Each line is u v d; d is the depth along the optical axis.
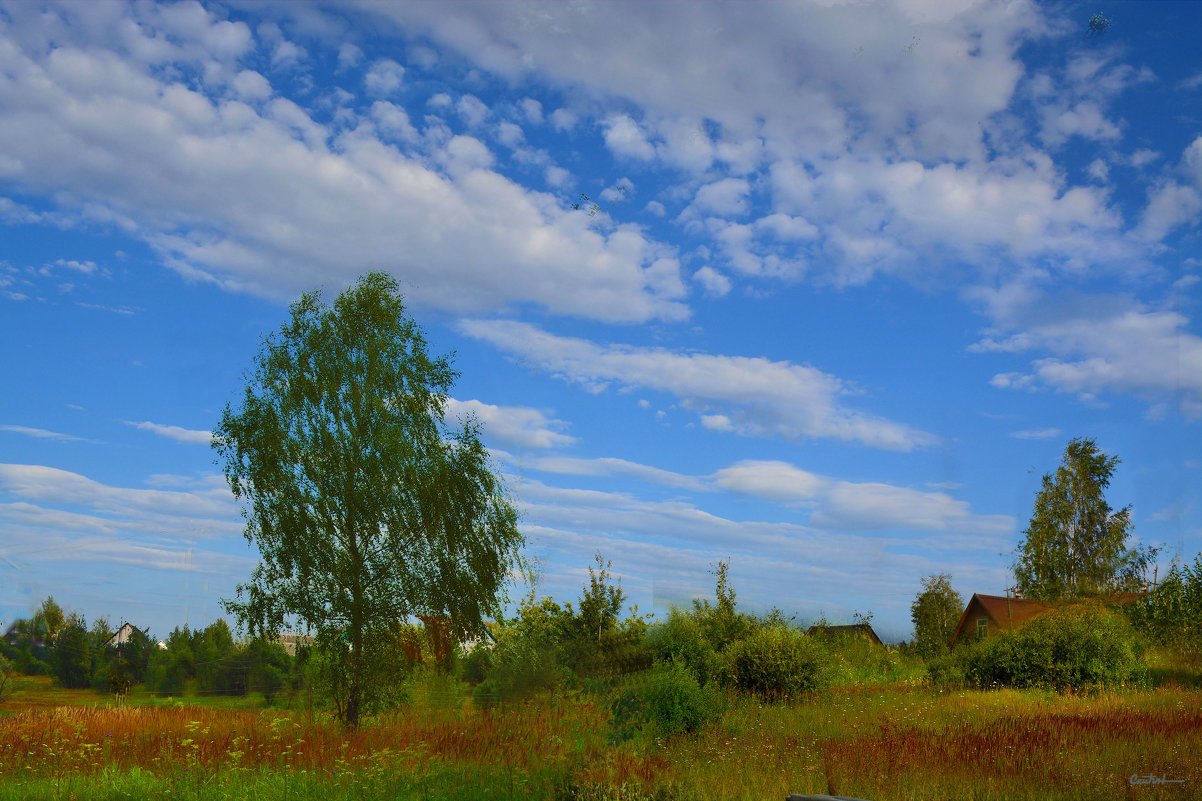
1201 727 9.81
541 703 14.09
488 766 9.17
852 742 9.47
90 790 9.46
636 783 7.74
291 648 22.75
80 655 37.00
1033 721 10.55
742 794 7.30
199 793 9.08
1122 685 16.59
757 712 13.50
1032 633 18.30
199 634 35.44
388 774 9.10
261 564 17.11
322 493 17.28
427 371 18.72
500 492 18.73
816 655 16.73
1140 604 24.86
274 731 12.78
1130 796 6.72
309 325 18.44
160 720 16.19
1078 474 36.34
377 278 19.14
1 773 10.61
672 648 15.27
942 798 6.84
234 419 17.52
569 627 18.81
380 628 16.84
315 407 17.89
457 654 18.11
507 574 18.44
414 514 17.48
